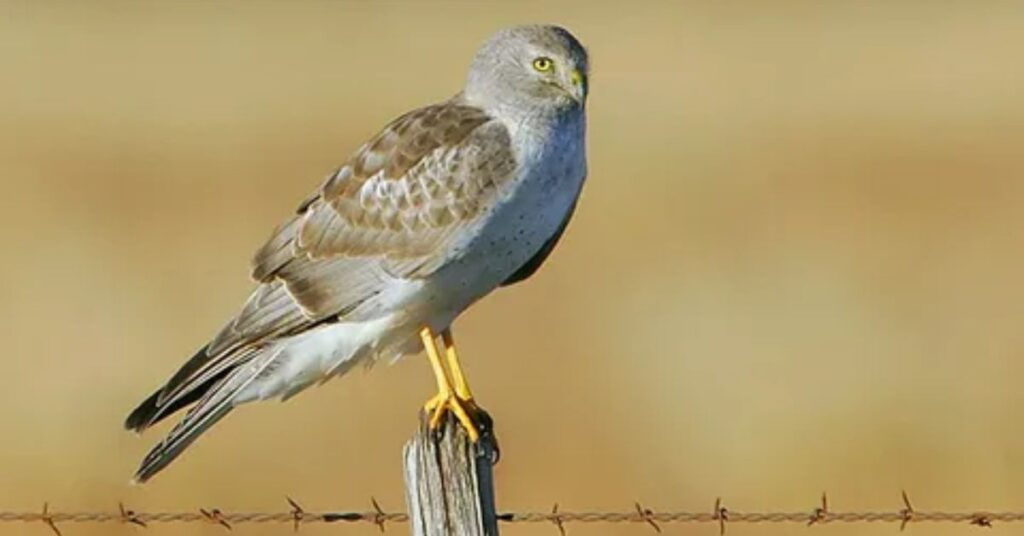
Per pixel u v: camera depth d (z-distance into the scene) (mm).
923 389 17156
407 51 40156
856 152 28688
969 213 24016
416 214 9555
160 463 9430
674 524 14367
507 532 14125
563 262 21281
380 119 32281
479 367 17625
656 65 38062
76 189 25750
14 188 25750
